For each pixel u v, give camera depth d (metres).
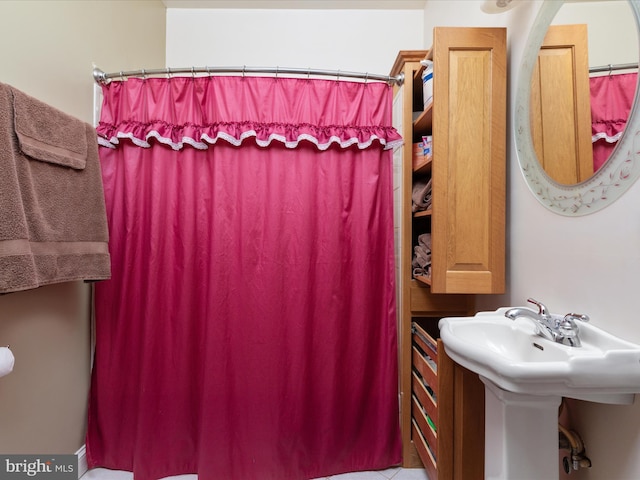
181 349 1.34
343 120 1.33
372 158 1.37
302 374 1.33
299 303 1.34
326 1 1.85
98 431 1.36
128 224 1.33
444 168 1.12
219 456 1.29
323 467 1.34
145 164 1.35
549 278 0.92
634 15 0.64
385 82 1.37
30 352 1.08
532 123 0.98
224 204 1.32
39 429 1.12
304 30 1.90
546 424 0.77
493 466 0.83
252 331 1.33
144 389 1.30
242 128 1.27
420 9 1.91
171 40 1.90
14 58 0.99
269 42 1.90
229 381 1.33
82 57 1.27
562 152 0.85
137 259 1.35
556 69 0.87
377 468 1.38
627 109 0.66
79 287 1.31
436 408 1.11
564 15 0.84
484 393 0.98
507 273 1.15
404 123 1.40
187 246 1.34
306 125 1.29
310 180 1.35
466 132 1.12
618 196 0.69
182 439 1.36
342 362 1.39
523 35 1.04
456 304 1.40
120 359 1.35
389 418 1.39
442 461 1.04
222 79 1.28
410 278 1.41
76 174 1.09
